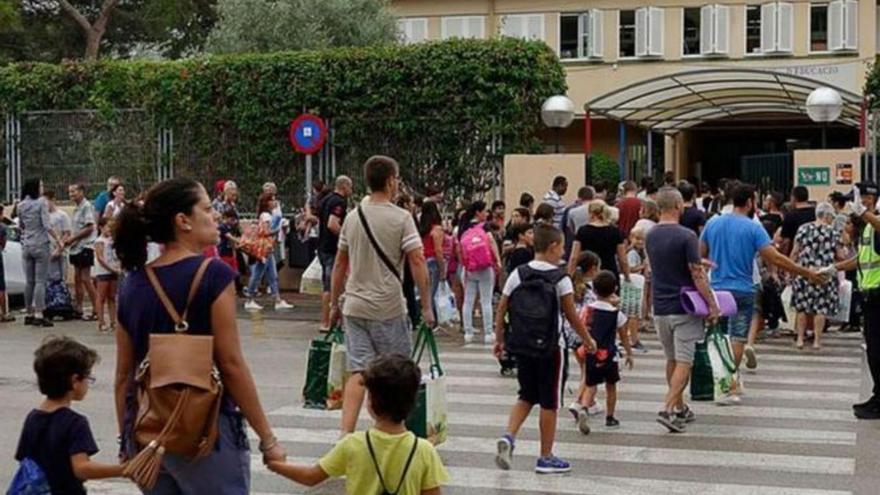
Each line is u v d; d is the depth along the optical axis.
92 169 24.61
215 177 24.09
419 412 8.70
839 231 16.05
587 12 42.12
